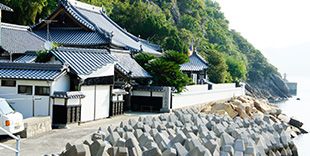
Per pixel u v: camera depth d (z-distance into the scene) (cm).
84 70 1903
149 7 8419
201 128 1786
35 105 1764
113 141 1353
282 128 2239
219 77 4938
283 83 12206
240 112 3234
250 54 12988
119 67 2442
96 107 2048
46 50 2122
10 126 1380
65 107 1738
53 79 1705
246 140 1566
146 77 2730
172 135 1539
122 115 2348
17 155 951
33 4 4250
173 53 3080
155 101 2678
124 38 4078
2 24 2955
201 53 7700
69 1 3838
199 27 10519
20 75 1756
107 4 7194
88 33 3516
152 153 1206
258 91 11062
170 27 6372
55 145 1362
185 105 3030
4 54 2700
